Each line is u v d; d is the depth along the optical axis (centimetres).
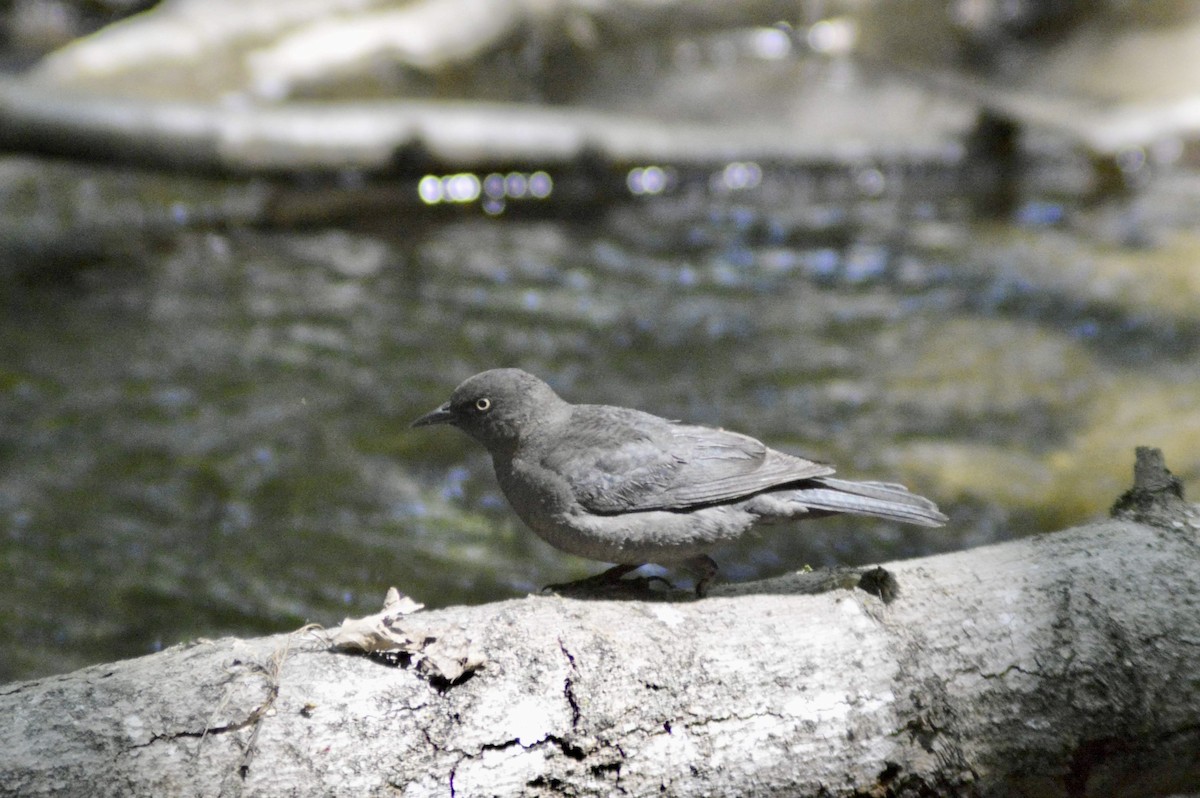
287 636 519
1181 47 2281
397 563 998
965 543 1035
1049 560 584
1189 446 1155
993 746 530
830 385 1325
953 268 1664
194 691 481
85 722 463
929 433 1212
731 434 661
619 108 2242
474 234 1809
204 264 1662
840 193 1997
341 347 1410
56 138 1755
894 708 522
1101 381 1316
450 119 1895
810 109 2217
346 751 474
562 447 649
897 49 2411
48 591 945
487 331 1464
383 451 1181
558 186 1934
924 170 2031
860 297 1575
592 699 504
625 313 1526
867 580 568
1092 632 549
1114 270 1636
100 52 2020
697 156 1981
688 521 630
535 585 972
